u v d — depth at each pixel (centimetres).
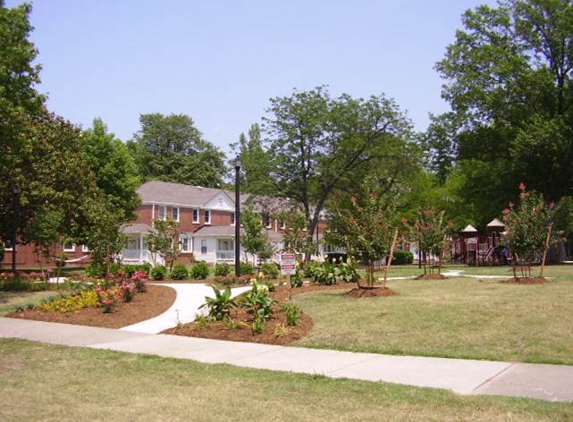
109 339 1101
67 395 672
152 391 690
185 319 1306
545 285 1523
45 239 2653
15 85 1925
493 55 3631
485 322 1038
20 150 2098
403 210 4656
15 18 1962
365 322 1106
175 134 8131
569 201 1873
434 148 4003
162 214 5150
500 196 3788
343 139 4050
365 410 590
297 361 862
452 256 4219
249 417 574
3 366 854
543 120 3362
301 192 4216
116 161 4459
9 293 1959
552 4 3538
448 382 705
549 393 637
